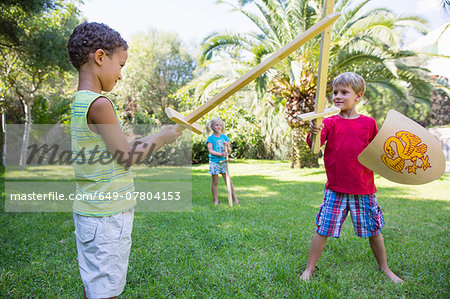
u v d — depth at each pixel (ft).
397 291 6.38
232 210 13.07
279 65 29.27
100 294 4.09
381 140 6.19
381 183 22.03
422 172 6.31
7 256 7.95
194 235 9.62
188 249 8.45
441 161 6.31
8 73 29.32
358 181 6.79
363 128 6.92
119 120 4.22
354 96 7.02
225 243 8.88
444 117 45.24
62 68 28.84
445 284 6.57
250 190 18.74
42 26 27.12
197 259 7.85
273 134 47.73
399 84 28.30
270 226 10.65
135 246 8.64
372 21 24.77
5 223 10.98
